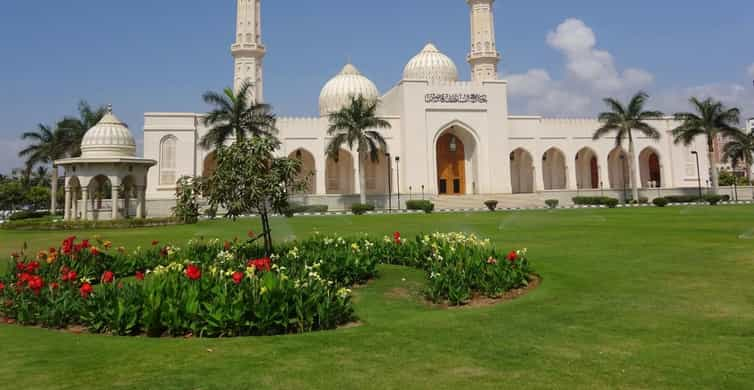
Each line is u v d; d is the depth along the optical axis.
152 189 38.41
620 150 48.41
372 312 6.71
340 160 45.72
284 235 16.67
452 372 4.21
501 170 44.72
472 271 7.71
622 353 4.66
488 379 4.04
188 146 39.31
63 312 6.03
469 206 39.38
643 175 51.94
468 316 6.24
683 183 48.97
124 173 25.50
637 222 19.80
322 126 42.38
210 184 9.50
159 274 6.56
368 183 45.53
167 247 10.68
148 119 38.94
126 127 26.78
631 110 39.16
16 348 5.04
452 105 44.19
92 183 28.30
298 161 10.02
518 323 5.82
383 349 4.86
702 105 40.28
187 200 9.66
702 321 5.77
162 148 39.00
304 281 6.19
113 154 25.59
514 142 46.25
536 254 11.38
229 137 37.75
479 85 44.94
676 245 12.19
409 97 43.47
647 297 7.05
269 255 9.55
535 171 46.47
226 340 5.22
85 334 5.68
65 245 9.16
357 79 47.72
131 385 3.97
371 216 28.80
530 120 46.69
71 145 38.09
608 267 9.51
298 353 4.75
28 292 6.55
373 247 10.82
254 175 9.35
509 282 7.80
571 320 5.91
